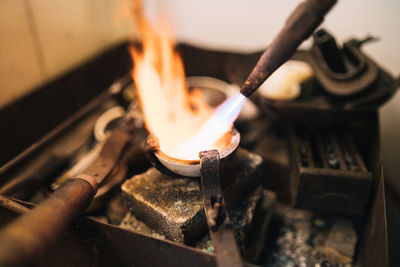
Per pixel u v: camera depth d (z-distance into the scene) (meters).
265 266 0.40
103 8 0.59
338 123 0.41
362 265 0.36
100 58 0.59
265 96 0.42
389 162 0.57
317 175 0.36
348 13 0.52
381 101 0.38
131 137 0.40
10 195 0.37
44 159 0.48
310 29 0.29
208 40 0.62
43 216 0.24
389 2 0.49
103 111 0.57
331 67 0.42
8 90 0.47
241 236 0.34
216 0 0.58
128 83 0.54
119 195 0.39
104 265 0.32
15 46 0.47
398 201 0.55
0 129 0.46
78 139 0.52
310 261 0.40
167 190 0.34
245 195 0.38
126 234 0.29
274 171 0.45
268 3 0.55
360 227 0.40
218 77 0.62
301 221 0.45
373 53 0.53
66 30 0.54
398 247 0.51
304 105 0.40
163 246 0.28
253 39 0.59
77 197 0.27
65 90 0.54
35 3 0.48
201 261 0.27
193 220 0.31
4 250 0.20
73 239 0.30
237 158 0.37
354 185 0.36
